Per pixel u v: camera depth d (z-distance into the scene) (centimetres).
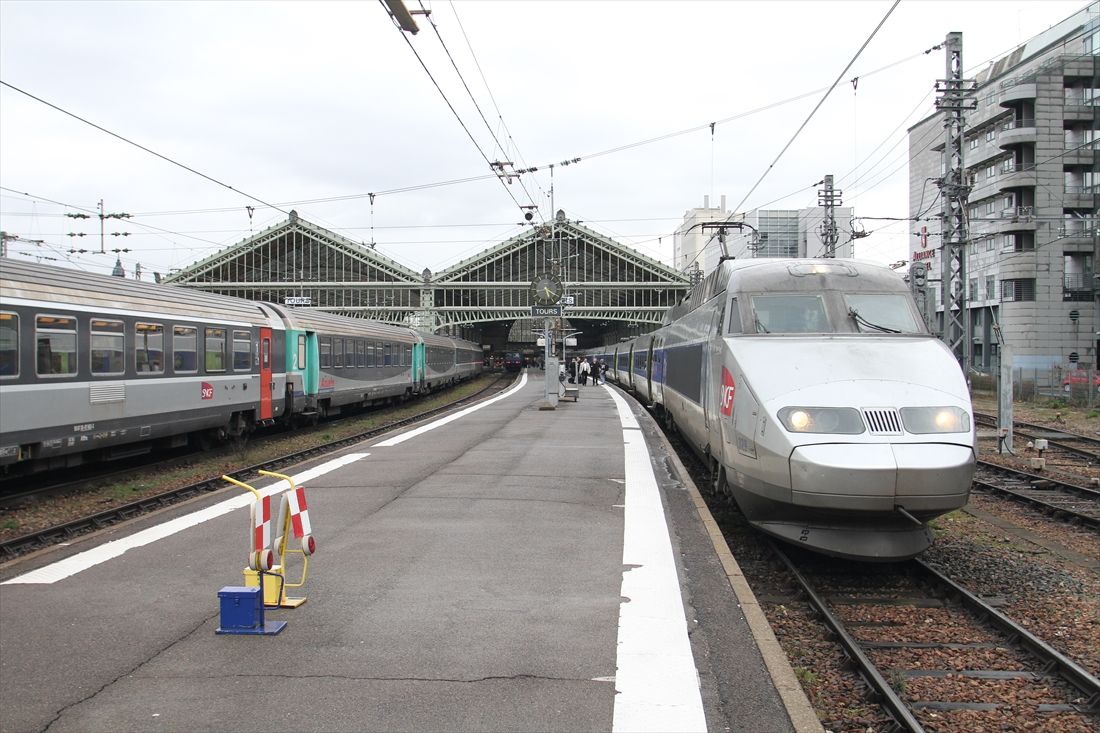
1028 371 4606
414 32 952
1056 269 4622
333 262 6356
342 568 688
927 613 709
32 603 602
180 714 420
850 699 525
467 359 5791
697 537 808
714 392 975
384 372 3075
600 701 438
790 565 809
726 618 573
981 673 573
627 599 606
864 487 691
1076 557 915
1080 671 545
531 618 564
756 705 439
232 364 1759
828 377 778
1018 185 4628
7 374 1101
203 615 574
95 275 1352
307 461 1363
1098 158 4572
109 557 734
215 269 6281
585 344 11100
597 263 6347
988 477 1502
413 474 1187
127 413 1367
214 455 1705
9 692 447
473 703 433
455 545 766
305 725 407
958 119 2362
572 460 1320
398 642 518
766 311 915
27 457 1152
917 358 812
